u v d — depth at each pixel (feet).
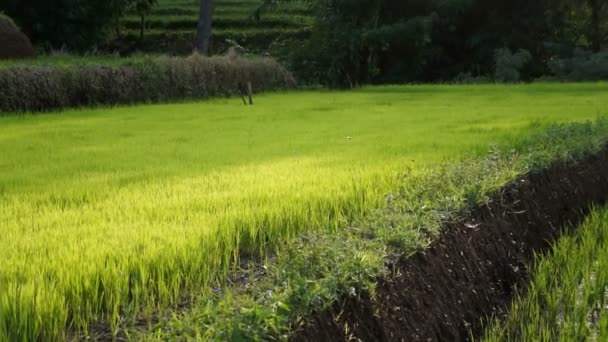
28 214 21.16
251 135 45.29
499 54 126.41
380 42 126.62
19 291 12.96
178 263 15.42
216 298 13.56
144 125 53.57
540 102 73.41
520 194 27.37
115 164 32.60
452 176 24.89
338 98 86.53
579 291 22.74
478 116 57.57
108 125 53.78
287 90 106.93
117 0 133.28
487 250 22.88
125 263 14.85
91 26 133.28
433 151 34.32
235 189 24.31
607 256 24.38
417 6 134.72
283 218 19.83
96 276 14.07
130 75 79.36
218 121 56.39
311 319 13.78
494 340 18.83
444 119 55.31
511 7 136.15
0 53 90.58
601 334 18.25
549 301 20.90
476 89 98.99
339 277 14.97
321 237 17.19
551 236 27.91
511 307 21.85
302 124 52.80
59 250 16.02
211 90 91.09
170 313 13.60
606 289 22.39
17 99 67.05
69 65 74.64
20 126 53.16
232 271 16.55
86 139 43.80
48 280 13.96
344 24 127.54
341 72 125.18
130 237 17.30
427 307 17.97
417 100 80.69
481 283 21.47
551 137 35.65
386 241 18.08
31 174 29.68
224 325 11.72
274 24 178.19
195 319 12.10
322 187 24.09
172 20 177.17
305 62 126.21
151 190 24.76
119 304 13.51
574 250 25.25
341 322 14.52
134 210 21.12
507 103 72.95
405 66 134.41
